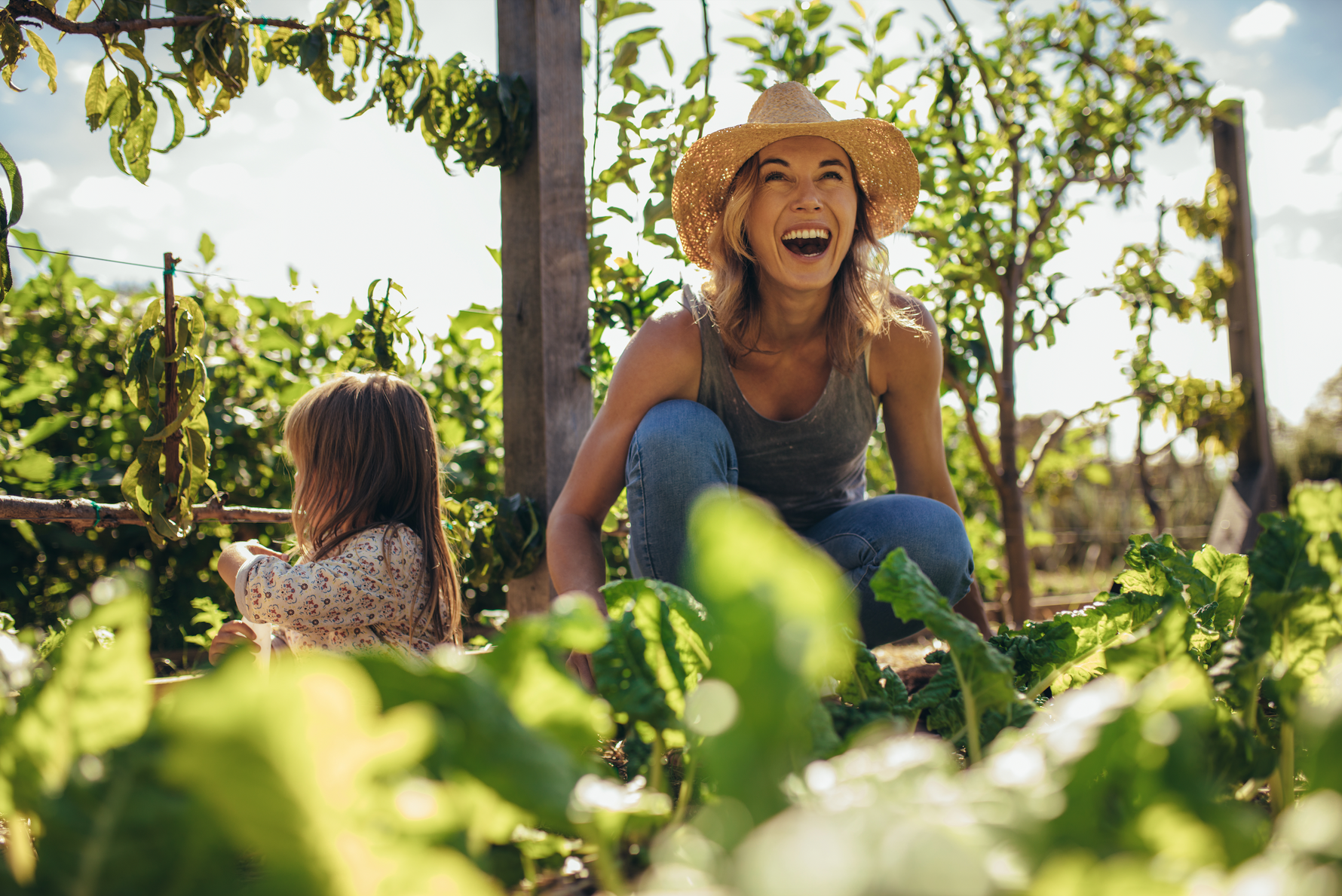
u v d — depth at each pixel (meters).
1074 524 10.07
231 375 3.27
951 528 1.59
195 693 0.23
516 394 2.25
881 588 0.58
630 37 2.46
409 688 0.33
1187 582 0.91
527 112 2.21
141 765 0.31
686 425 1.54
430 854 0.28
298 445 1.88
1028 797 0.30
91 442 3.07
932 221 3.52
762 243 1.71
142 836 0.30
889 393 1.96
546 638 0.42
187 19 1.94
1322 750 0.29
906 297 1.96
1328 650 0.54
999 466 3.80
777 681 0.26
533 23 2.25
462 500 3.43
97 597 0.35
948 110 3.46
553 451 2.21
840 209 1.71
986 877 0.24
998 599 4.79
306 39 2.12
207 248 3.35
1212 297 4.06
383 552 1.77
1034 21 3.75
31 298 3.16
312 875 0.25
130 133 1.96
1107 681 0.35
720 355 1.77
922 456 2.00
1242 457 4.11
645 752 0.58
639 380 1.72
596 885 0.46
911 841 0.23
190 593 3.00
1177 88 3.75
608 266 2.55
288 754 0.23
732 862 0.28
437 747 0.32
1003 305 3.55
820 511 1.95
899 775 0.32
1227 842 0.30
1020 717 0.64
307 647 1.72
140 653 0.35
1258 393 4.02
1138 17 3.72
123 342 3.17
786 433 1.82
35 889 0.31
